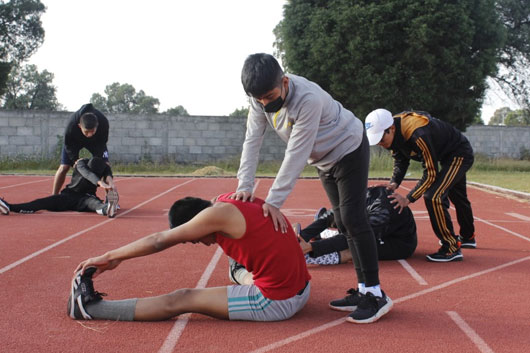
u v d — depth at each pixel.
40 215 7.93
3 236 6.20
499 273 4.74
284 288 3.24
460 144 5.08
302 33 20.41
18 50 29.83
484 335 3.18
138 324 3.27
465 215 5.77
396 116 4.99
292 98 3.03
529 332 3.24
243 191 3.23
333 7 19.50
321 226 5.12
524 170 20.77
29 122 19.48
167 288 4.13
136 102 63.94
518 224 7.77
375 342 3.04
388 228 5.07
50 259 5.08
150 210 8.95
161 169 19.30
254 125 3.44
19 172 17.33
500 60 25.14
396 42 19.12
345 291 4.10
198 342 2.99
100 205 7.93
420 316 3.53
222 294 3.27
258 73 2.83
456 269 4.87
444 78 19.27
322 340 3.05
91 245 5.78
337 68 19.41
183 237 3.00
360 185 3.36
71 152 8.08
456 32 18.89
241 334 3.12
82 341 3.00
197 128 20.98
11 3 28.77
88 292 3.33
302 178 15.89
